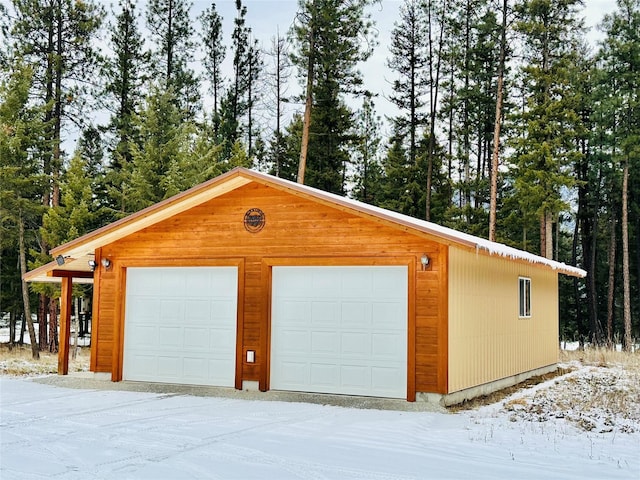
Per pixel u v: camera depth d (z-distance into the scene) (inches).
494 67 1318.9
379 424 358.9
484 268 518.0
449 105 1321.4
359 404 430.6
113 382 538.6
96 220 1099.3
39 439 312.0
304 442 308.8
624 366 759.1
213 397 465.1
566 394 517.7
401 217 463.5
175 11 1284.4
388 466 264.7
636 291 1378.0
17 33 1015.6
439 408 416.5
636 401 463.2
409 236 451.5
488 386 521.7
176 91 1268.5
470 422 373.4
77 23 1042.7
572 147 1169.4
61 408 410.3
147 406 420.5
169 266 534.9
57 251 538.0
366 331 466.3
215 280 523.5
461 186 1306.6
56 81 1035.3
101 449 290.4
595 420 381.1
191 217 529.7
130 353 545.6
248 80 1373.0
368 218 447.2
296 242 490.3
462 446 306.3
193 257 525.3
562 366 782.5
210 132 1278.3
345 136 1288.1
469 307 479.5
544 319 719.7
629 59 1154.7
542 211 1089.4
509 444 311.7
